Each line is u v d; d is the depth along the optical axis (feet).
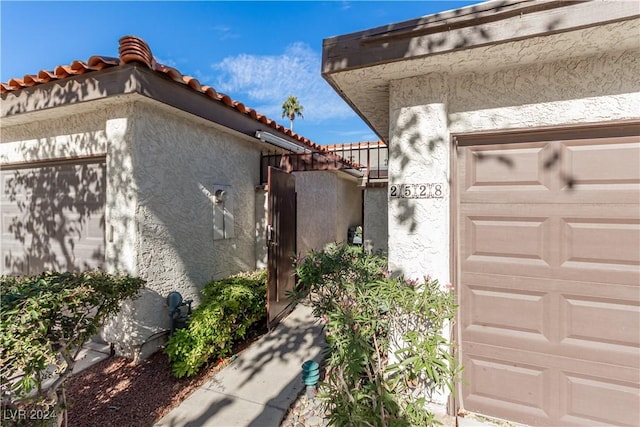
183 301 15.97
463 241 9.22
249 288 17.06
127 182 13.26
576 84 7.97
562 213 8.29
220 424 9.49
